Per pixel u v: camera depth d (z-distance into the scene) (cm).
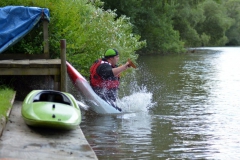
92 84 1592
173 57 5281
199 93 2077
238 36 11606
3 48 1494
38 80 1596
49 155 894
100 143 1123
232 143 1165
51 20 1720
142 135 1223
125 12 5522
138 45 2769
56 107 1105
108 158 997
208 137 1223
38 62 1426
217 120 1458
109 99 1585
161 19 6362
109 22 2280
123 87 2195
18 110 1253
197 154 1055
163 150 1077
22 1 1712
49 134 1052
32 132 1049
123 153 1039
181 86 2328
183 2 7538
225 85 2398
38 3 1714
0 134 964
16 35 1523
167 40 6372
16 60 1519
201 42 9419
